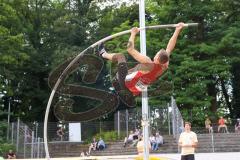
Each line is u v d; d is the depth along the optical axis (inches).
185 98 1594.5
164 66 335.6
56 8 2059.5
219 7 1774.1
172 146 1213.1
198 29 1712.6
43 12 2039.9
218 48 1648.6
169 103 1444.4
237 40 1658.5
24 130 1369.3
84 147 1433.3
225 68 1647.4
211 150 1210.0
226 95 1983.3
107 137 1422.2
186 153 621.3
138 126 1406.3
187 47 1694.1
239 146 1214.9
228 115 2005.4
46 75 1985.7
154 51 1644.9
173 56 1673.2
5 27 1689.2
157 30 1727.4
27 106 2000.5
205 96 1635.1
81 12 2069.4
